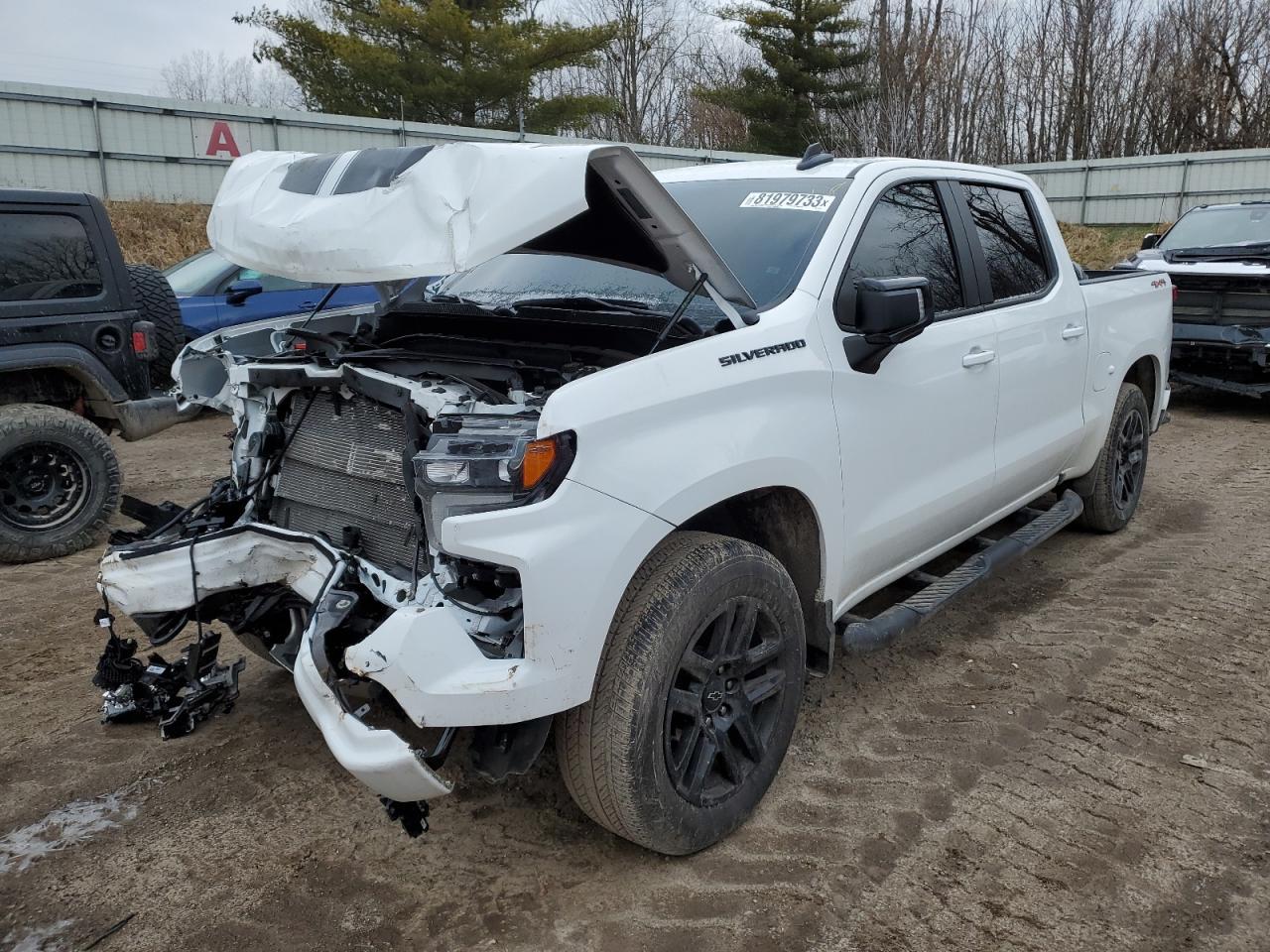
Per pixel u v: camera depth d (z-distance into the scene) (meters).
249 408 3.29
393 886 2.70
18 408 5.67
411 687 2.23
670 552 2.67
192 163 21.94
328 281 2.63
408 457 2.60
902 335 3.17
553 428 2.31
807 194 3.54
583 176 2.36
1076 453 4.91
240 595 3.21
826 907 2.57
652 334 2.86
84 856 2.85
